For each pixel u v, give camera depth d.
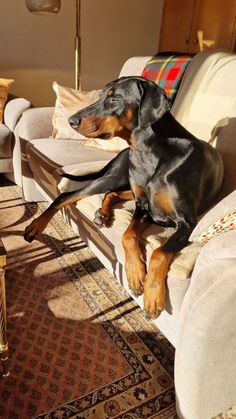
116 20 3.39
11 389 1.05
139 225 1.16
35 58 3.18
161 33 3.63
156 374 1.13
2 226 1.99
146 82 1.11
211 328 0.79
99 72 3.51
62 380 1.09
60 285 1.54
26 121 2.17
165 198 1.12
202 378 0.85
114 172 1.44
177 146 1.13
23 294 1.46
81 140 2.16
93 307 1.42
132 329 1.31
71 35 3.24
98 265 1.70
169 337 1.05
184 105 1.59
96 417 0.99
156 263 0.96
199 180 1.12
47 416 0.98
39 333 1.27
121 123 1.17
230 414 0.78
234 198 0.90
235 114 1.32
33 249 1.79
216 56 1.54
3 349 1.05
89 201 1.38
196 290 0.81
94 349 1.21
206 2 3.00
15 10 2.96
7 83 2.62
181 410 0.93
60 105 2.20
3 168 2.45
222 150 1.34
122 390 1.07
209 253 0.81
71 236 1.93
